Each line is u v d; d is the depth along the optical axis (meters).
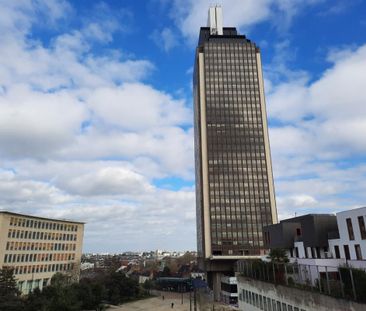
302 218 58.34
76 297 67.62
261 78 139.12
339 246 48.44
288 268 36.06
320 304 28.91
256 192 123.12
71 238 114.69
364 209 43.66
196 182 149.88
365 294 24.00
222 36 146.62
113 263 178.38
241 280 50.91
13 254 87.44
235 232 118.19
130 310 81.56
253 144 129.50
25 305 55.81
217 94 136.38
